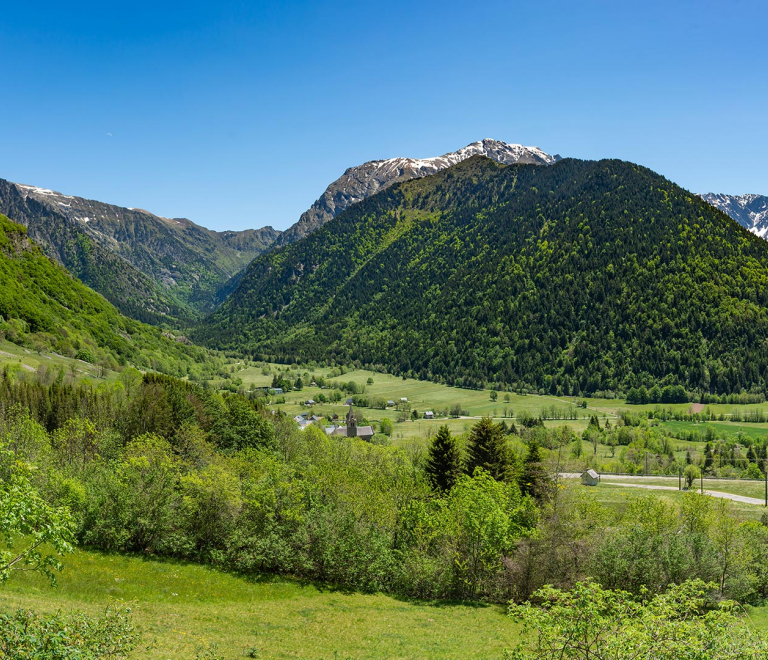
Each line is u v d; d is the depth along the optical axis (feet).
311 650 122.93
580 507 216.74
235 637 123.65
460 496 207.51
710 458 501.97
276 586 174.91
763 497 368.48
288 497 196.85
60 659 55.26
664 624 64.44
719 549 186.91
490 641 142.61
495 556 186.50
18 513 56.08
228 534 189.47
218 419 392.88
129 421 341.62
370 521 202.59
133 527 175.42
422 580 188.65
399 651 129.49
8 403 328.08
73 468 206.39
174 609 137.39
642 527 196.54
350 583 189.37
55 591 129.29
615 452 579.07
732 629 65.98
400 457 386.93
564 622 65.98
